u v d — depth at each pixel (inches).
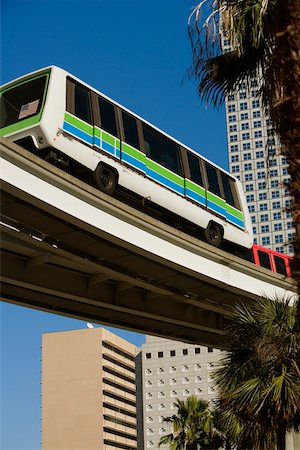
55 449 5462.6
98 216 839.1
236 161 6289.4
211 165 1138.0
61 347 5703.7
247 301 1136.8
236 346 663.1
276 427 617.3
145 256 928.9
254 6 422.0
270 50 415.5
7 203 770.2
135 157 946.1
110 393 5625.0
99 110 898.1
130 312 1104.2
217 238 1109.7
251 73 508.7
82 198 815.7
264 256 1289.4
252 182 6161.4
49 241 869.8
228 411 644.7
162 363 5654.5
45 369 5654.5
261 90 436.1
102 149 884.6
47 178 766.5
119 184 912.9
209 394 5477.4
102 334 5634.8
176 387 5570.9
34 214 797.9
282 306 652.1
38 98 824.3
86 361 5610.2
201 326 1212.5
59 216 792.9
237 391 622.5
